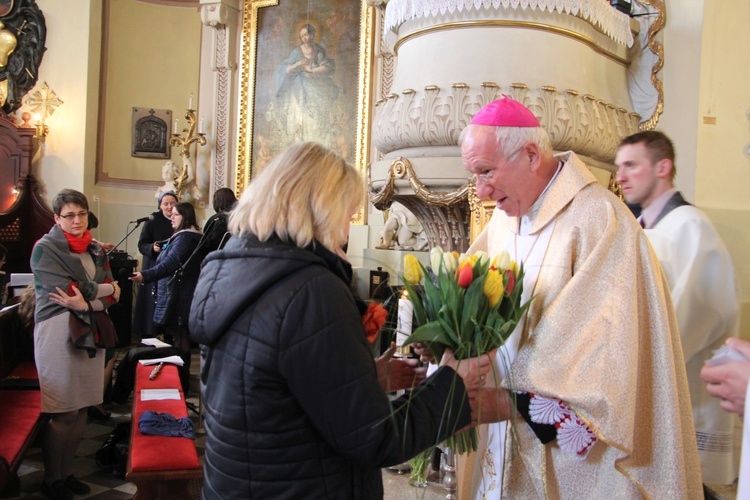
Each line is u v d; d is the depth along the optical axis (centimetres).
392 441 126
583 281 154
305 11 835
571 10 317
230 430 130
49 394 324
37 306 325
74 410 329
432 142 334
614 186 349
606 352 149
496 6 319
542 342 153
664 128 341
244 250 131
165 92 907
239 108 865
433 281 164
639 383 155
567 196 167
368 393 124
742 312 301
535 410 154
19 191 843
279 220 130
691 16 333
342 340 124
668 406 153
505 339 151
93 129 873
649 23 347
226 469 131
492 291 148
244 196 138
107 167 891
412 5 339
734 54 325
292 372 123
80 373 330
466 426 148
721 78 327
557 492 163
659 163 216
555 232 168
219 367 133
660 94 343
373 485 139
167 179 856
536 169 169
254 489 129
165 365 415
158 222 679
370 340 143
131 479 242
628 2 353
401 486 319
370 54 802
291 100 842
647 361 156
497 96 317
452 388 141
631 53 357
